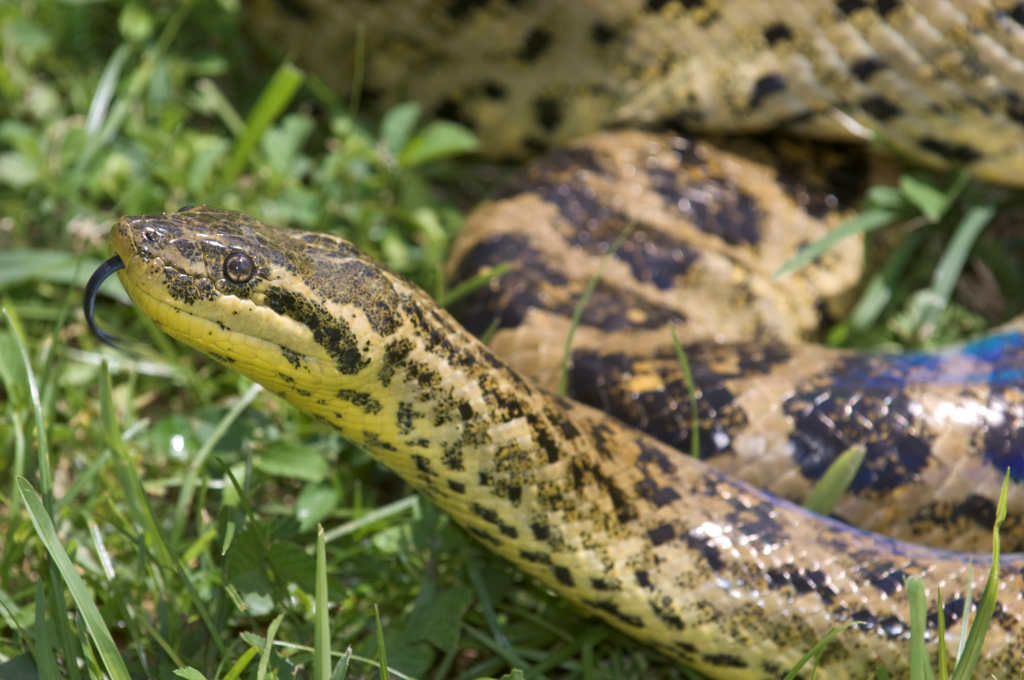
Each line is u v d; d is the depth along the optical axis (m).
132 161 4.88
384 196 5.29
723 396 3.77
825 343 5.18
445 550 3.46
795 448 3.69
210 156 4.73
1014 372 3.95
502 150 5.58
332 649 3.23
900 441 3.67
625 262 4.71
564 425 3.26
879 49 4.71
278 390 2.99
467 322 4.18
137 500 3.21
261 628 3.35
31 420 3.54
